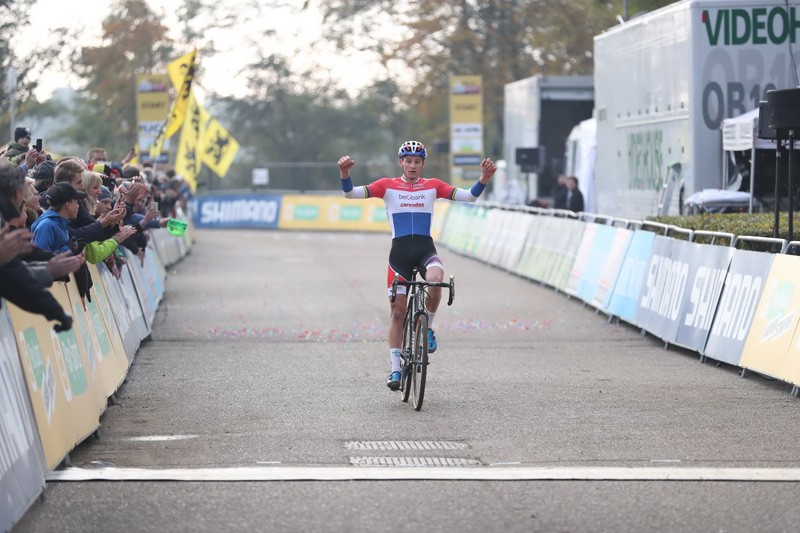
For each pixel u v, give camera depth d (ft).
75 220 79.66
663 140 159.53
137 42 425.28
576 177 225.56
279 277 201.57
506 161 287.69
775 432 71.00
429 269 78.18
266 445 66.90
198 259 249.34
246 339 117.91
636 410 78.43
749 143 137.90
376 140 598.75
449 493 56.08
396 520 51.49
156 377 92.94
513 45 429.79
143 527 50.42
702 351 101.96
